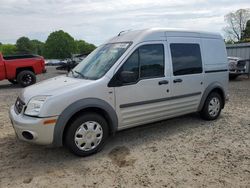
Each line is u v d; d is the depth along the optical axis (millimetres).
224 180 3838
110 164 4383
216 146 5055
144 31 5375
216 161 4426
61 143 4395
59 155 4754
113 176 4000
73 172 4145
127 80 4855
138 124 5273
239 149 4910
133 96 5051
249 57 19234
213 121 6633
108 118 4828
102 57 5312
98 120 4695
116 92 4840
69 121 4500
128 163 4406
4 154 4836
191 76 5941
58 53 96625
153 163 4387
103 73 4855
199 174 4012
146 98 5230
